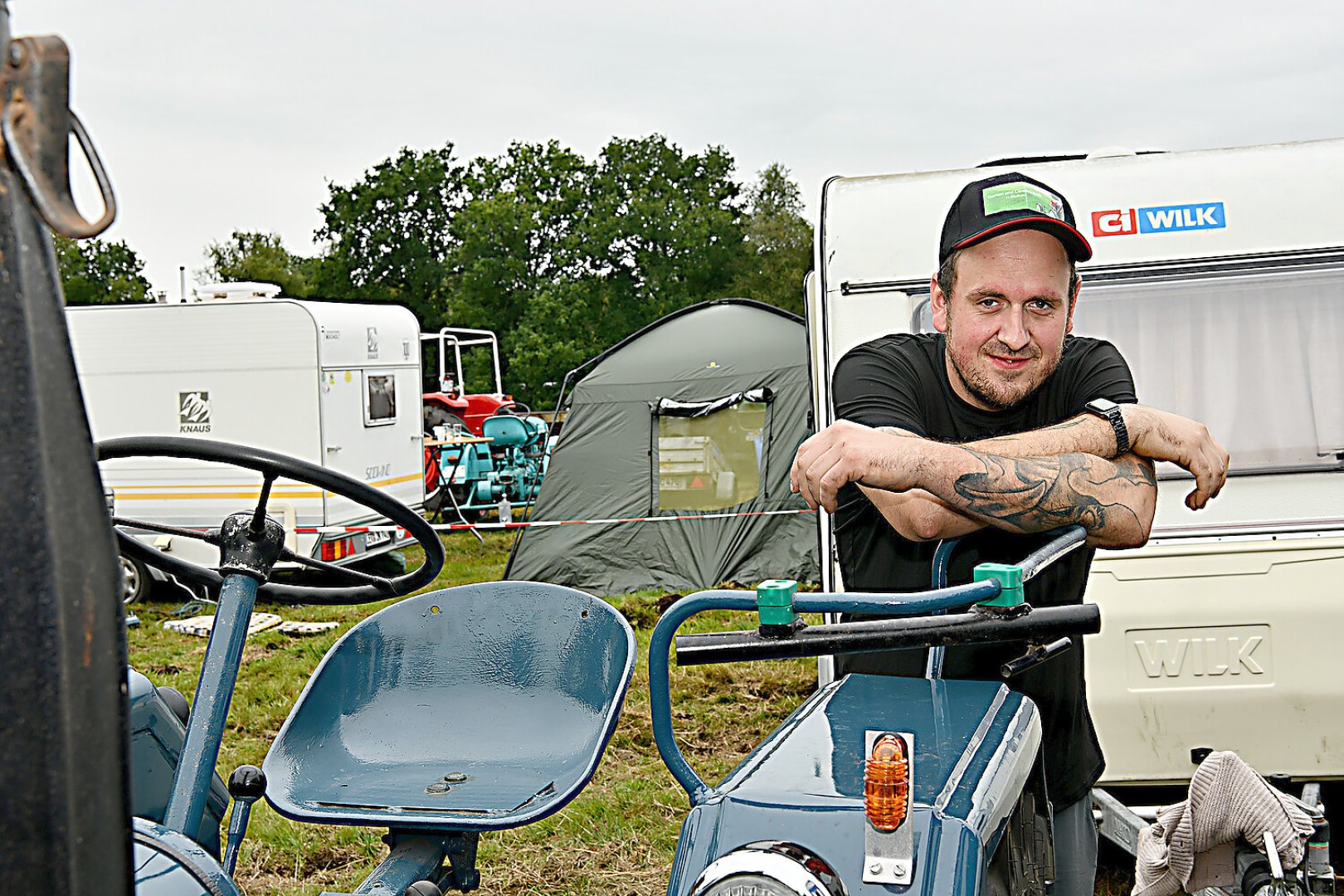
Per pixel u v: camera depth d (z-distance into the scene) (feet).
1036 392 8.68
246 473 35.60
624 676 9.23
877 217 14.52
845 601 5.89
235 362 36.14
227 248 249.96
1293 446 13.85
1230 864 9.77
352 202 229.45
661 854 16.16
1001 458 7.41
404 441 40.75
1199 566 13.20
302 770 9.20
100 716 2.80
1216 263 14.12
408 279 226.58
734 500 33.96
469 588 10.56
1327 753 13.08
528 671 10.24
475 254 217.36
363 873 15.79
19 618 2.69
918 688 7.46
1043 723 8.56
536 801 8.43
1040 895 7.07
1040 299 8.27
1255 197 14.30
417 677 10.30
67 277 230.48
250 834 16.93
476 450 53.67
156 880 5.06
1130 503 7.54
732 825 5.49
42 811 2.71
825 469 7.43
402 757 9.52
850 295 14.34
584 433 35.40
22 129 2.71
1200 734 13.16
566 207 224.74
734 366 34.81
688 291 225.76
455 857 8.73
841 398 8.77
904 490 7.34
